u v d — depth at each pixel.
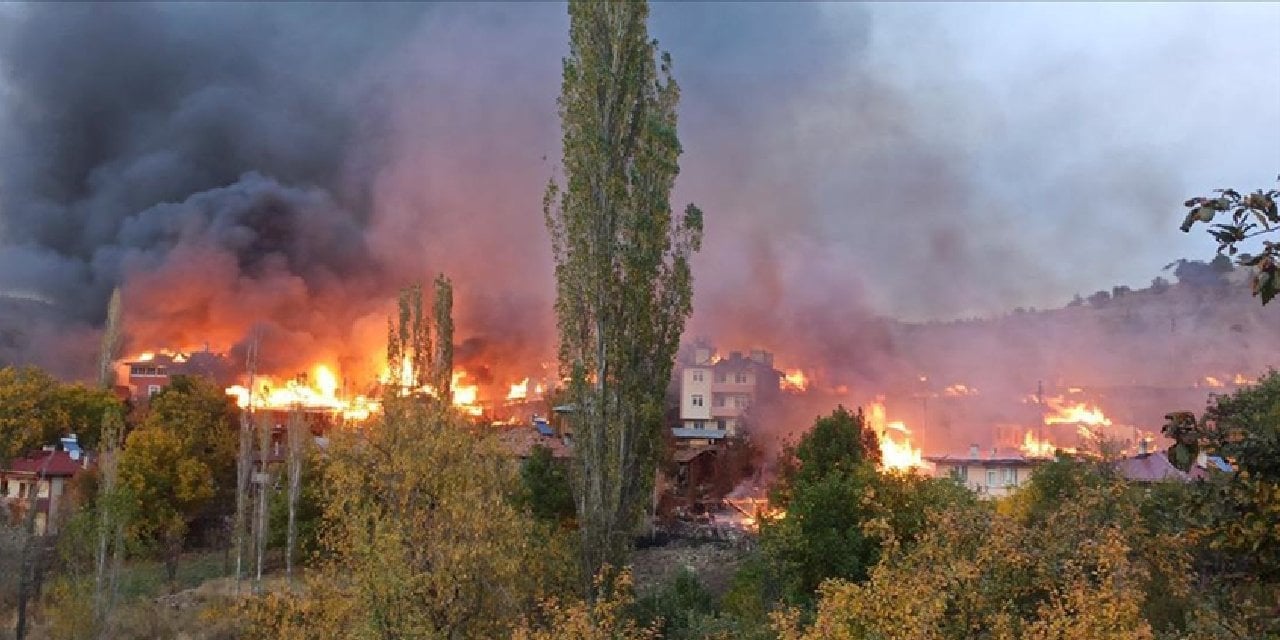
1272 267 7.25
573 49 30.50
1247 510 7.95
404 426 20.33
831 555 26.55
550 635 17.58
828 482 28.84
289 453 49.19
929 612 11.88
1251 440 7.87
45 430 61.94
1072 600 11.88
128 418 67.31
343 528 20.41
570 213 29.11
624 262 28.61
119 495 34.91
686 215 30.05
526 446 49.25
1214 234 7.57
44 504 52.09
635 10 30.64
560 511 40.12
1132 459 40.47
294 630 19.61
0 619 31.64
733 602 28.27
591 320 28.41
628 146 29.88
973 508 16.03
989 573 12.87
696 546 46.69
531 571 22.59
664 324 29.05
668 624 27.03
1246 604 9.10
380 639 18.55
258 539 43.84
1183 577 15.48
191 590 42.62
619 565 26.44
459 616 19.09
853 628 12.83
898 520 26.28
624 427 27.52
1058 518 17.22
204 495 53.75
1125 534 14.58
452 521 19.52
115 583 32.16
